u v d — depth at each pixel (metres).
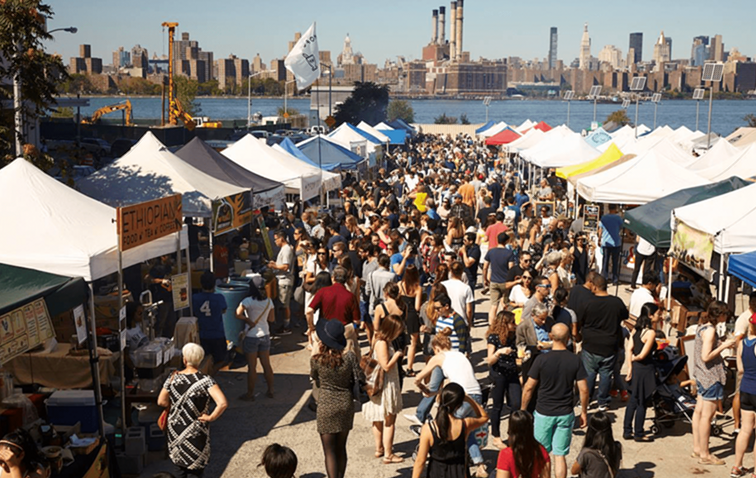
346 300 10.34
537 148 32.38
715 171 21.17
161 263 13.91
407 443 9.38
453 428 6.73
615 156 24.52
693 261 12.64
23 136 14.26
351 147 33.72
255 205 16.27
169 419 7.40
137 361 9.28
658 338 9.47
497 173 36.97
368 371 8.52
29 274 7.82
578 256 15.05
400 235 14.30
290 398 10.94
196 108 99.56
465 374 8.24
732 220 11.87
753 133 35.66
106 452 7.88
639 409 9.36
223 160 17.34
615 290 18.02
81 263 8.29
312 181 20.84
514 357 9.06
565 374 7.71
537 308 9.16
